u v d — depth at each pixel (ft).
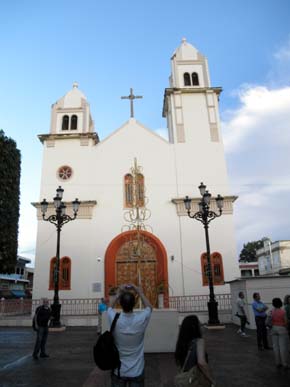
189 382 11.10
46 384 21.86
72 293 66.23
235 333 44.29
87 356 31.19
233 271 67.05
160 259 68.13
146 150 76.18
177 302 65.26
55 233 70.18
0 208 48.32
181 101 79.77
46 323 31.17
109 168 75.15
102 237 70.33
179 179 73.87
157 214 71.51
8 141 50.78
